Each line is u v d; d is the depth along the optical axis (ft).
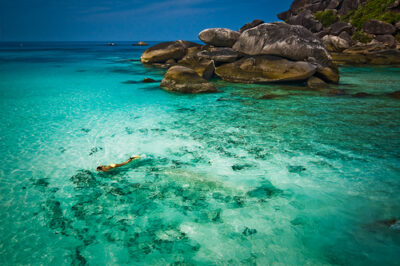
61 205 17.29
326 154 24.57
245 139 28.45
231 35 76.79
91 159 24.03
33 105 43.04
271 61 61.67
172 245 13.99
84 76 76.43
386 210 16.55
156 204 17.56
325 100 45.21
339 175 20.88
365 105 41.75
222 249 13.69
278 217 16.17
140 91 54.60
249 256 13.20
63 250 13.57
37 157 24.23
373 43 127.03
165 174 21.34
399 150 25.16
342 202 17.48
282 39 61.93
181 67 56.29
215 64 69.41
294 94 49.98
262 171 21.70
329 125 32.45
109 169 21.90
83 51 230.68
